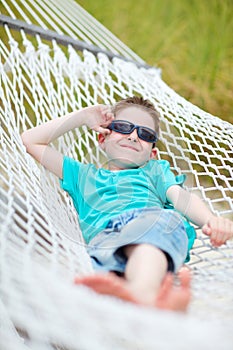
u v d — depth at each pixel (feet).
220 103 19.35
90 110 10.50
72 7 15.19
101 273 7.97
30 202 9.31
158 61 21.25
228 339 5.78
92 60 13.75
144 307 7.01
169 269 8.39
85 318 6.16
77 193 10.15
